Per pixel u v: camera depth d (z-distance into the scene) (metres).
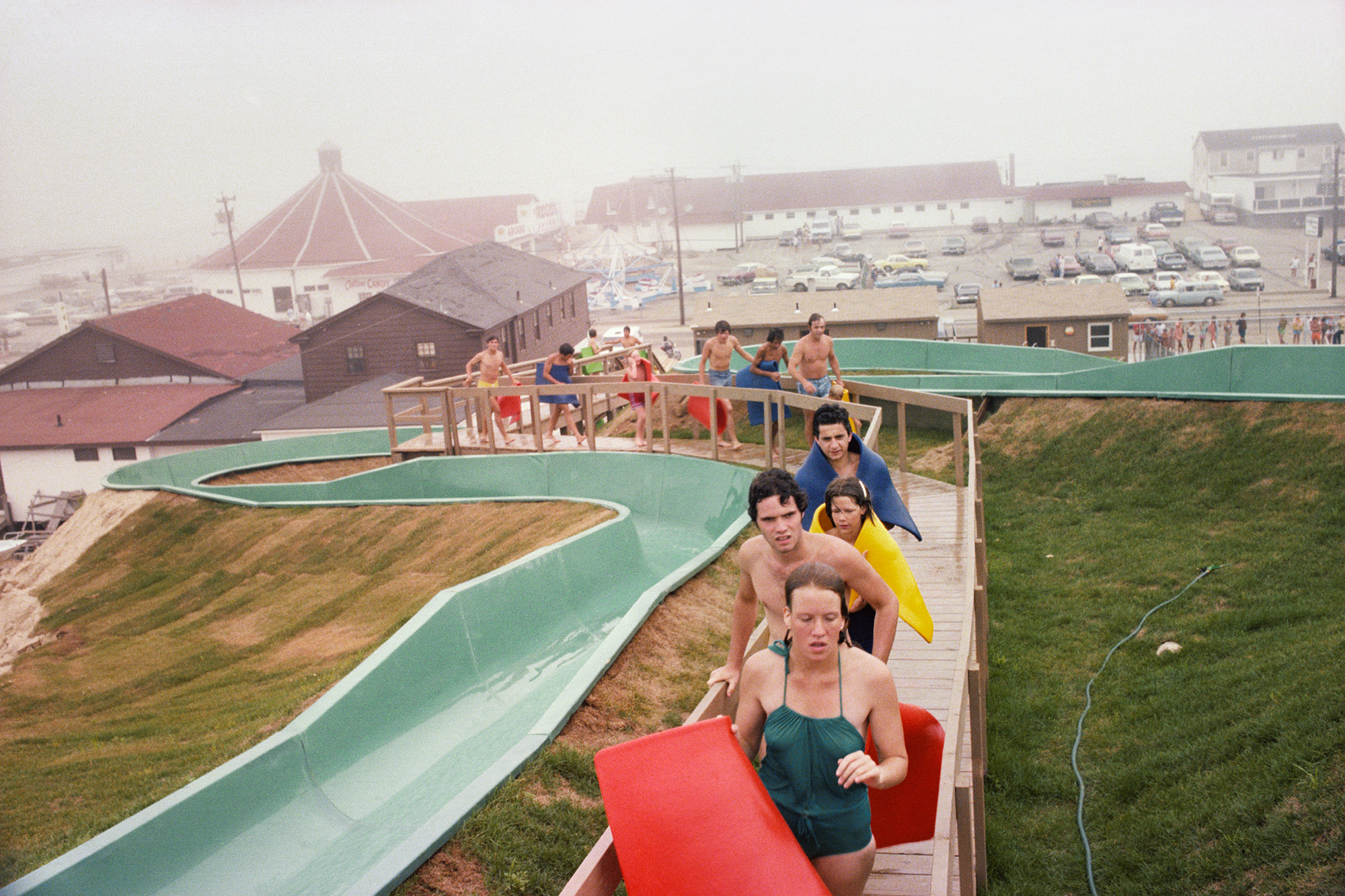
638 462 15.67
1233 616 10.27
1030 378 18.98
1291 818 6.29
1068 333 36.69
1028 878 7.05
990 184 83.44
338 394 42.41
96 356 49.78
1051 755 8.65
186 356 49.84
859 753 3.23
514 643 10.19
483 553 14.09
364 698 8.25
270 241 87.31
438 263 49.91
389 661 8.62
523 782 6.62
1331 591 10.36
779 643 3.59
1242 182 69.06
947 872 3.66
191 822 6.57
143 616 15.82
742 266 73.12
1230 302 48.53
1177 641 10.13
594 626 10.96
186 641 14.09
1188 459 14.93
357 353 43.81
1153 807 7.36
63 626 16.31
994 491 15.98
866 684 3.35
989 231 80.00
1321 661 8.34
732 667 4.44
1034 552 13.59
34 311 80.25
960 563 9.49
